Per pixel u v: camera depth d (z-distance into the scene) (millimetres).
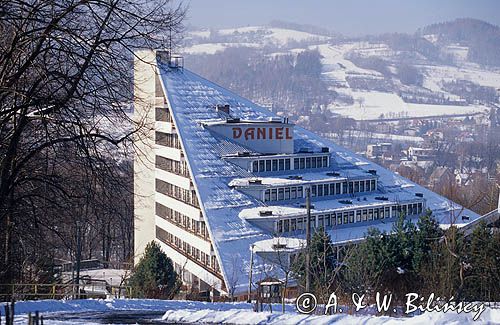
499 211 91250
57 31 37094
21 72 37594
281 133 121125
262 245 90750
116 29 38188
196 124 118750
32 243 51500
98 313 36656
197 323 32125
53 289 53250
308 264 50781
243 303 43781
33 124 41906
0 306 37062
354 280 51406
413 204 115688
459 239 57281
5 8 36812
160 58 44281
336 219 106312
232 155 113250
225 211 102188
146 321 33375
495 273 55000
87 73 38312
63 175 45156
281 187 107625
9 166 40656
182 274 104125
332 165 123000
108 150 41156
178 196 116375
